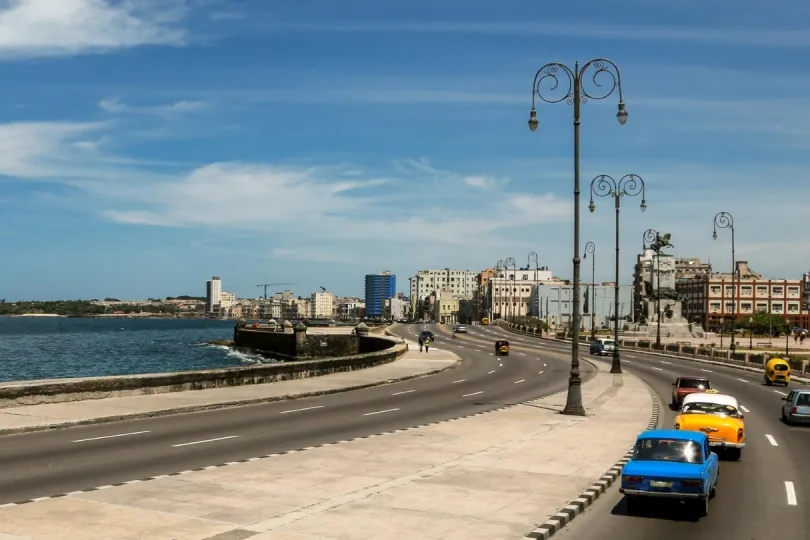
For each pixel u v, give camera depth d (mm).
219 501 14938
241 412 30656
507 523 13891
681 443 16266
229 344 154625
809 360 72250
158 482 16656
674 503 16266
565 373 59531
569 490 16969
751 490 18203
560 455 21703
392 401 37000
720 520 15156
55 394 29625
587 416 31766
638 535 13938
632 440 25031
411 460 20234
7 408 27750
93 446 21469
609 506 16203
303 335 114125
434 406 34969
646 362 76125
